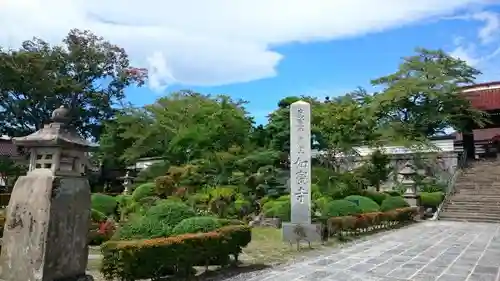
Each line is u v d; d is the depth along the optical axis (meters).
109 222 14.05
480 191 24.94
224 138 26.45
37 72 31.75
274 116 28.14
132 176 31.97
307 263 10.37
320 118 26.23
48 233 5.29
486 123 34.50
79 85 34.38
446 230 17.52
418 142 28.30
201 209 17.91
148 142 29.86
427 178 27.98
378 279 8.60
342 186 23.14
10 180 31.17
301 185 14.37
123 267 7.38
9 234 5.48
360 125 26.20
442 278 8.70
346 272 9.26
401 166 29.08
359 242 14.12
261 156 23.73
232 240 9.65
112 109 37.56
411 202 23.47
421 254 11.60
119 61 37.72
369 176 26.52
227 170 23.59
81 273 5.75
